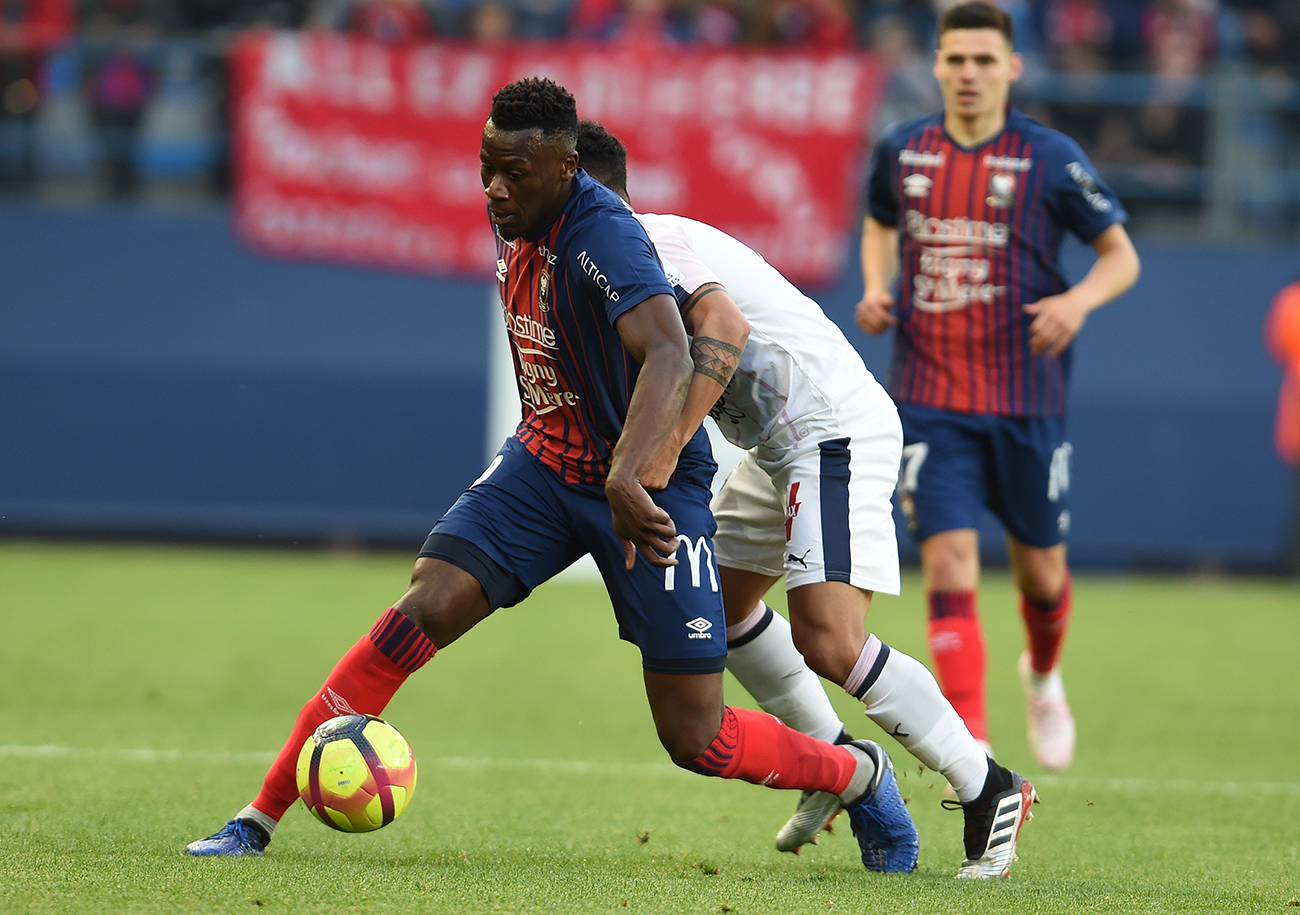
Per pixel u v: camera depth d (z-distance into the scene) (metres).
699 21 49.09
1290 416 44.09
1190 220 46.91
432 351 44.06
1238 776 20.64
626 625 13.66
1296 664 32.06
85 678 26.41
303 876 12.44
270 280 44.00
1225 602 42.12
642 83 44.06
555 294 13.07
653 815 17.05
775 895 12.45
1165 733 24.31
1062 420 20.38
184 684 26.11
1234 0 52.06
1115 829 16.84
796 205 44.19
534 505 13.71
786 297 14.56
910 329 20.41
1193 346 44.19
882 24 48.69
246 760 19.52
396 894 11.87
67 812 15.66
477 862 13.83
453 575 13.51
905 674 13.99
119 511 43.97
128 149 47.09
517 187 12.60
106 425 43.91
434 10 48.53
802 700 15.48
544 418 13.78
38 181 46.94
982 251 20.02
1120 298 44.16
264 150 43.69
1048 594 20.69
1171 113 46.84
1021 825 14.33
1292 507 44.31
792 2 48.78
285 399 44.06
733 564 15.24
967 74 19.95
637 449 12.20
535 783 18.86
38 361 43.72
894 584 14.47
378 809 13.03
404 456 44.22
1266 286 44.03
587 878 13.02
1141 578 47.00
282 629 32.62
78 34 48.81
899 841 14.50
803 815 14.88
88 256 43.72
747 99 44.00
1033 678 21.20
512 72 43.81
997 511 20.48
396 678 13.52
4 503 43.84
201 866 12.73
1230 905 12.52
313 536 46.78
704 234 14.66
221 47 47.06
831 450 14.33
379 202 44.00
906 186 20.44
